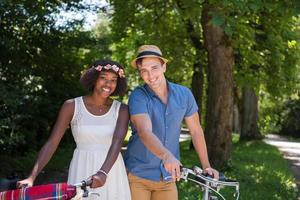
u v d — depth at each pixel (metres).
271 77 16.52
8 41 10.52
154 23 16.41
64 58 14.27
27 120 13.57
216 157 11.98
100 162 3.81
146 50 3.87
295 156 20.88
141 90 3.95
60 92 14.69
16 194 3.19
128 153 4.10
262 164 14.32
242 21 10.93
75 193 3.28
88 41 13.92
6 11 10.16
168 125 3.95
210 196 3.58
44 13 11.30
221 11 8.54
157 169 4.02
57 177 11.67
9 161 12.19
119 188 3.89
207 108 12.28
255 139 25.56
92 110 3.85
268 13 12.39
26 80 11.98
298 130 42.12
